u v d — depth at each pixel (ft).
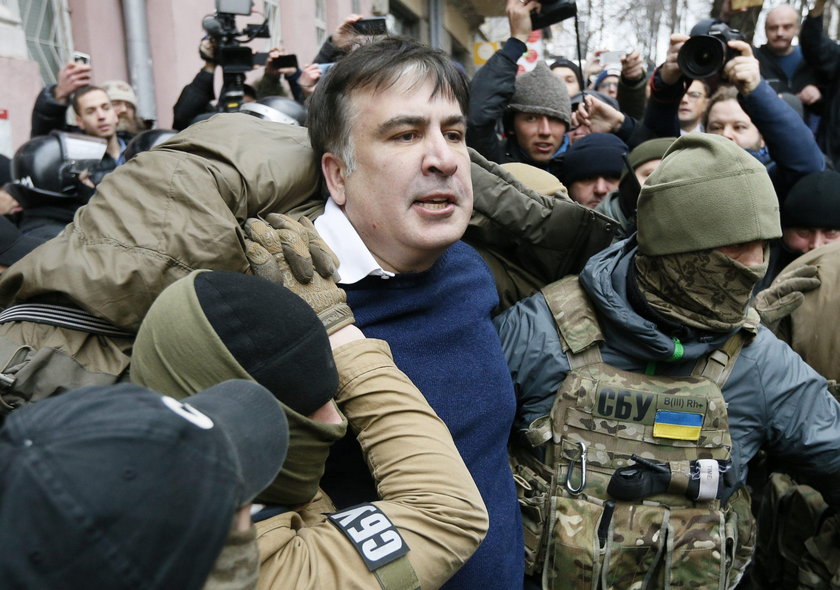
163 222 3.01
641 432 4.09
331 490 3.50
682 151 4.05
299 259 3.15
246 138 3.64
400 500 2.69
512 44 7.20
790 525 5.46
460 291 4.05
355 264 3.69
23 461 1.43
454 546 2.62
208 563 1.55
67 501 1.38
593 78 16.43
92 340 3.02
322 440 2.58
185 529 1.50
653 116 7.47
